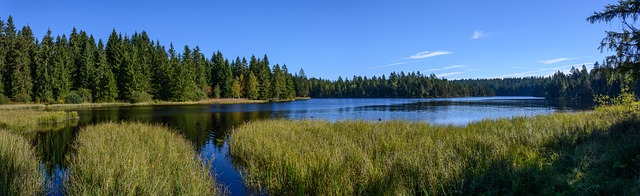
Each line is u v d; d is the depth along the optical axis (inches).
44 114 976.3
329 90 5265.8
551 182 201.2
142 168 249.0
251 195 265.9
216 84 3371.1
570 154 265.4
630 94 515.5
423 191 218.5
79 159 301.0
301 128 530.0
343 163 266.8
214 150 479.8
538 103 2230.6
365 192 219.0
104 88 2363.4
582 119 491.2
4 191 211.8
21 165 266.5
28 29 2390.5
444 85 4832.7
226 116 1221.1
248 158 369.1
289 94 3730.3
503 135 377.4
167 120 1039.0
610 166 224.8
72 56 2554.1
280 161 289.7
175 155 326.3
